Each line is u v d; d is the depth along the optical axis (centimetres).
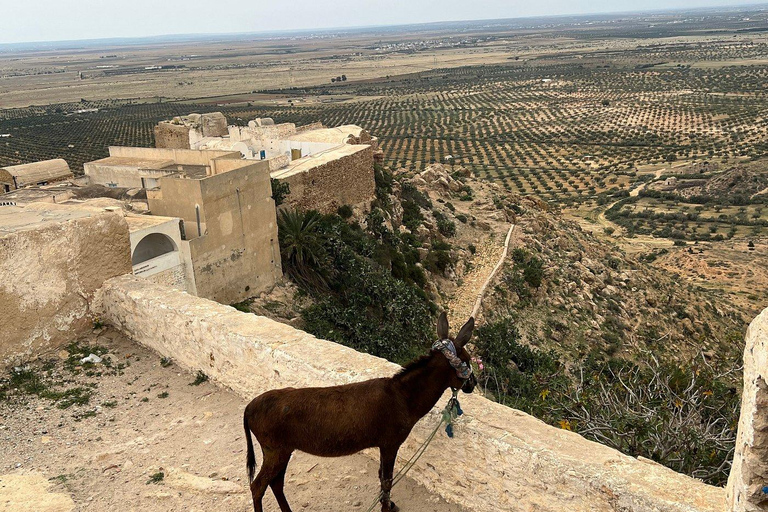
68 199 3009
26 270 1095
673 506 555
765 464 474
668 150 14688
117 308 1211
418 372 668
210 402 990
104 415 969
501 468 677
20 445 888
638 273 5375
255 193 3095
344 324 3209
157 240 2742
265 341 934
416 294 3762
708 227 9194
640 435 1103
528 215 5897
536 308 4219
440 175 6178
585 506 608
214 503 766
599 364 2502
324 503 757
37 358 1121
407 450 775
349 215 4281
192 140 5509
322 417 658
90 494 784
